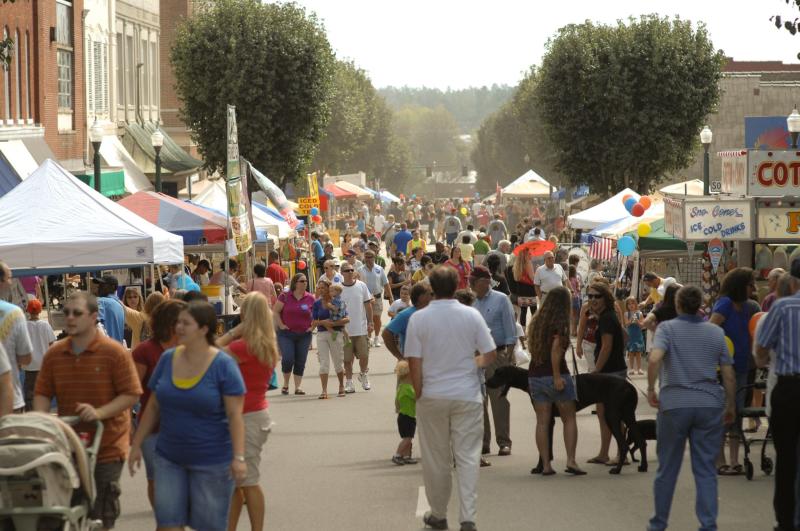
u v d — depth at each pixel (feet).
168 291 108.27
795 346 49.47
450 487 51.90
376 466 67.87
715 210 98.84
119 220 87.71
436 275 51.26
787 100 306.76
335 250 309.01
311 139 256.93
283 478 64.39
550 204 341.82
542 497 58.03
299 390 100.78
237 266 146.10
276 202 160.66
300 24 252.21
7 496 39.65
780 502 49.78
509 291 127.44
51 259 83.87
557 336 63.10
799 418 49.26
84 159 208.44
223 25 249.75
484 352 50.96
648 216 129.59
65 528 39.81
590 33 256.73
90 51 223.71
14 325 54.03
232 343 48.34
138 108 257.34
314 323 99.55
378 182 591.78
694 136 257.55
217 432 40.29
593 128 258.37
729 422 49.75
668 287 67.51
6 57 119.34
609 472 64.75
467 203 574.56
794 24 82.07
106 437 44.73
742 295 63.00
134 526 52.90
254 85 248.73
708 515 47.83
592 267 142.41
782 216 97.81
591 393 64.85
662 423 48.78
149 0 274.57
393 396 98.99
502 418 70.79
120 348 44.88
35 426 40.14
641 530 50.90
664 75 252.42
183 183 283.38
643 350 112.47
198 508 40.34
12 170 158.92
